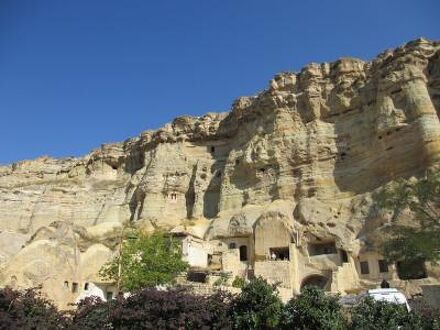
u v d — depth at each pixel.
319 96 71.06
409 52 63.91
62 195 93.69
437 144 54.19
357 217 52.34
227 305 19.67
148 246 42.44
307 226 53.38
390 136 59.53
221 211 70.44
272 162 69.75
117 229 75.12
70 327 18.92
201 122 88.81
